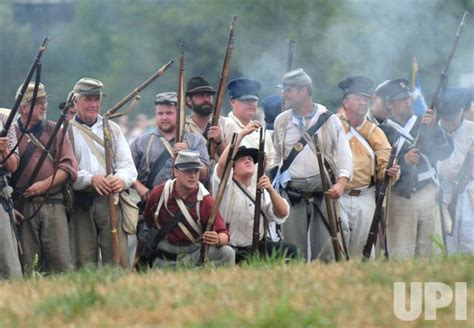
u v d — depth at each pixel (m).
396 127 28.64
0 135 24.95
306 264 20.61
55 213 25.88
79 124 26.73
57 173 25.80
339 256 26.50
